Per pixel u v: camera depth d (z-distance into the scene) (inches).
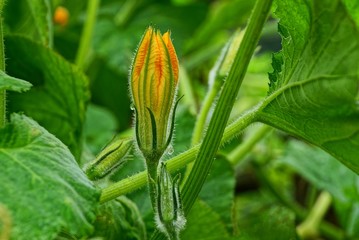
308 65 27.5
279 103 29.0
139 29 57.1
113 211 32.4
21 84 27.0
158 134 28.2
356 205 47.6
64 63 35.1
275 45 65.6
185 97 48.4
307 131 28.9
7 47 35.7
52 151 27.1
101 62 56.4
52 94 36.4
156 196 27.6
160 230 28.1
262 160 51.4
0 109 29.3
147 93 27.8
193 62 55.5
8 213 24.6
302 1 27.2
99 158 29.3
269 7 27.2
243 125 29.9
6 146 26.9
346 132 27.5
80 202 26.2
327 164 47.6
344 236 47.9
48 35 38.0
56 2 50.0
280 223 39.0
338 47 26.2
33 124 27.7
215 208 37.5
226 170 38.1
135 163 38.4
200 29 58.5
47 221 25.4
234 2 55.2
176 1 65.2
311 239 48.4
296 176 56.4
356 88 26.1
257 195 54.1
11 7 42.3
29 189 25.9
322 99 27.2
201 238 35.1
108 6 58.1
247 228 39.0
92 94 58.4
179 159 29.9
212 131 28.2
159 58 27.6
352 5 27.5
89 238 31.4
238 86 27.9
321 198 49.3
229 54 35.2
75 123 36.3
